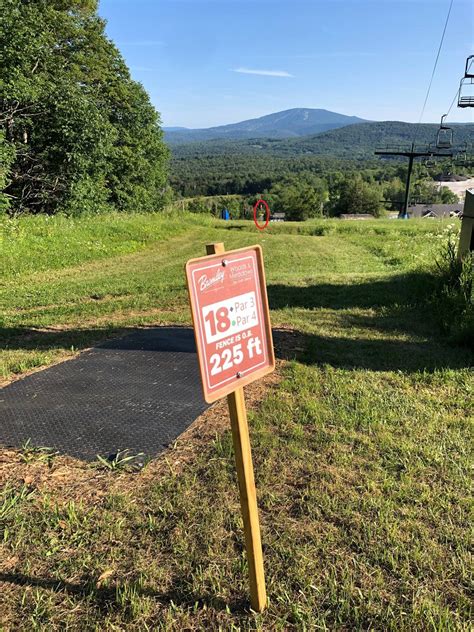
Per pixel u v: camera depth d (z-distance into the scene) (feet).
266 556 6.98
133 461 9.25
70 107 57.57
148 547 7.19
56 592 6.40
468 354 15.43
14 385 12.82
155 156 109.29
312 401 11.85
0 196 44.60
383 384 13.03
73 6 82.89
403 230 73.67
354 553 7.00
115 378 13.26
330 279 30.58
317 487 8.50
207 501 8.13
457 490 8.41
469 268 20.31
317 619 5.94
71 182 59.26
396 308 21.79
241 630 5.87
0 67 54.39
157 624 5.95
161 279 30.81
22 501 8.14
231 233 65.77
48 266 35.40
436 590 6.38
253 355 5.76
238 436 5.57
